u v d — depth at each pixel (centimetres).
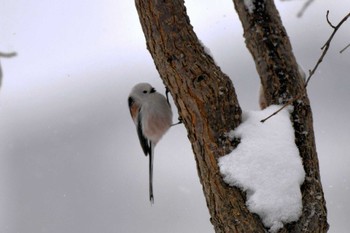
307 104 820
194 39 786
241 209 761
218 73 784
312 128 824
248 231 761
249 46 857
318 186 798
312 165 799
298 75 830
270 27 832
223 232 793
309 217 771
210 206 805
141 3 786
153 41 792
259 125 782
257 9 837
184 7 794
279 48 827
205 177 796
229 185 765
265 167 756
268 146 764
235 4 868
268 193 749
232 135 778
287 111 804
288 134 777
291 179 755
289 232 753
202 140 785
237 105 793
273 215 750
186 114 795
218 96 775
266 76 833
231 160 766
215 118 775
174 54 777
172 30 777
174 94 799
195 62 775
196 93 774
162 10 775
